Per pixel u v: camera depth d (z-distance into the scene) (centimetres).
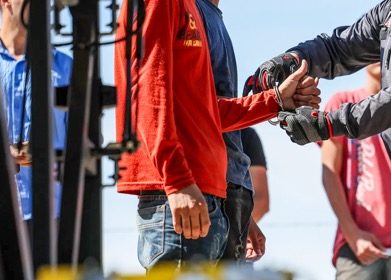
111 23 504
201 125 685
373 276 996
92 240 505
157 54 656
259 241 823
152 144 646
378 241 992
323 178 1030
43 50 455
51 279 360
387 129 738
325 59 813
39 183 451
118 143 498
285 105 751
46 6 457
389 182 1008
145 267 674
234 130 747
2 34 762
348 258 1008
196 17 699
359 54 816
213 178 682
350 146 1023
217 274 357
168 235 662
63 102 499
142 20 517
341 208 1013
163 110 649
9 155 464
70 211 470
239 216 730
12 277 455
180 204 639
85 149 480
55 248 455
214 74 741
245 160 754
